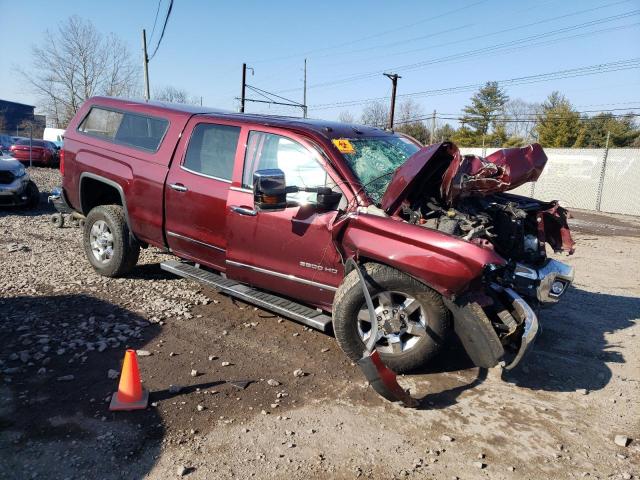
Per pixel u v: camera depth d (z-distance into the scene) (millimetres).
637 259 9648
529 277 4461
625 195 19656
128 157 5871
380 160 4879
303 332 5121
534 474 3178
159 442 3283
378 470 3146
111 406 3584
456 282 3797
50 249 7742
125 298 5711
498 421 3750
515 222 4562
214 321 5270
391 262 3975
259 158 4855
